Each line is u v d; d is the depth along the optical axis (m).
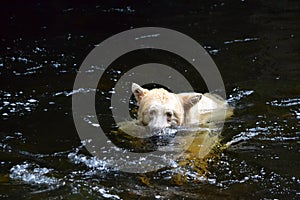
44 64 21.92
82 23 28.86
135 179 12.65
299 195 11.91
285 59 22.42
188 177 12.80
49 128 15.64
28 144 14.55
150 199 11.69
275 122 16.17
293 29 26.91
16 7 31.80
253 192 12.07
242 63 22.19
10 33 26.72
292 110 17.05
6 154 13.88
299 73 20.59
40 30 27.34
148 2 33.72
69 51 23.84
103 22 29.09
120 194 11.91
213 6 32.62
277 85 19.41
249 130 15.64
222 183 12.52
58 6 32.44
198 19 29.61
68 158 13.68
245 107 17.59
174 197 11.79
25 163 13.36
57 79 20.12
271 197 11.82
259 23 28.34
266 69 21.28
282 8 31.45
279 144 14.66
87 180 12.56
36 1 33.09
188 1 34.00
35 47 24.33
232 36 26.12
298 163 13.49
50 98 18.20
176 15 30.62
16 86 19.31
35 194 11.82
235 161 13.66
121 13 31.09
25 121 16.17
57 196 11.73
